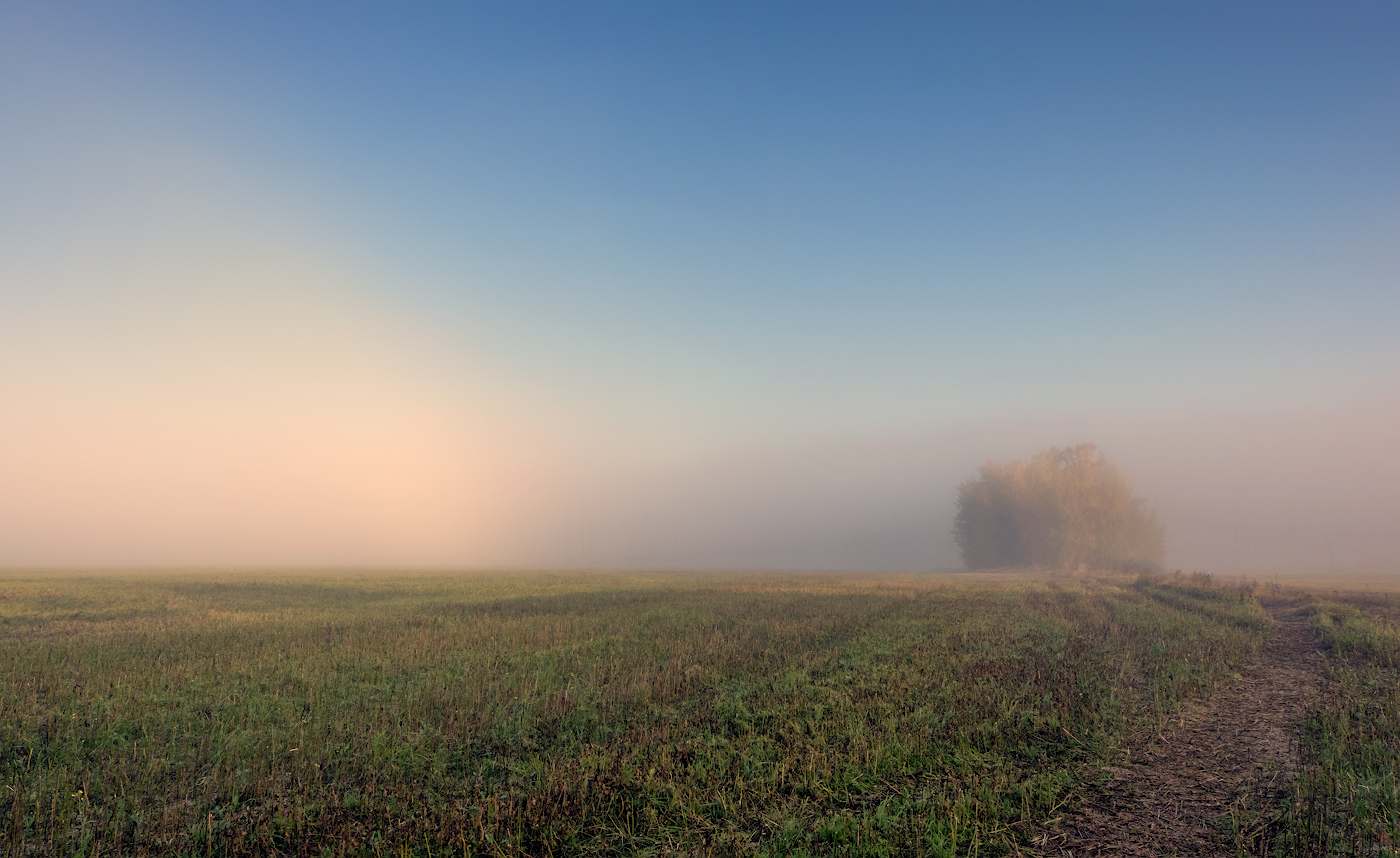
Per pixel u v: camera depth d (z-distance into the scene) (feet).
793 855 23.20
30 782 29.71
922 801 27.55
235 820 26.61
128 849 24.70
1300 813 25.91
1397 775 29.04
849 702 42.01
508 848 24.00
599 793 28.78
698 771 30.94
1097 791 29.30
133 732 37.29
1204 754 33.96
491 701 42.73
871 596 132.05
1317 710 40.68
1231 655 58.70
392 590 156.04
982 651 61.31
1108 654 59.41
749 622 84.94
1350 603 104.68
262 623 85.97
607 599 126.93
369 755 33.35
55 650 61.36
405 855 23.48
